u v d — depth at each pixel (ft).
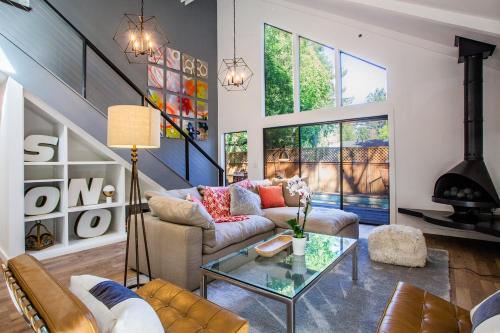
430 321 3.90
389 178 15.44
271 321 6.25
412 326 3.76
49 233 11.56
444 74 13.92
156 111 7.08
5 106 9.82
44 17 14.51
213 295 7.58
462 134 13.52
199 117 21.98
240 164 22.80
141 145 6.88
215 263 6.74
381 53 15.61
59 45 15.01
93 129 10.72
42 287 2.59
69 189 11.99
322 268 6.44
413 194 14.76
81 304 2.39
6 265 3.37
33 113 11.85
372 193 16.65
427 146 14.37
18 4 13.55
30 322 2.38
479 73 11.93
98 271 9.34
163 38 19.60
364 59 16.44
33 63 9.30
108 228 14.03
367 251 11.27
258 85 21.04
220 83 23.36
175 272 7.83
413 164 14.75
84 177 13.80
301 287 5.41
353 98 16.99
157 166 12.78
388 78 15.40
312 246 8.07
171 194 10.46
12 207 9.70
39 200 11.42
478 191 11.64
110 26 16.93
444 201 12.19
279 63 20.36
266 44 21.04
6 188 9.86
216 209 11.32
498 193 12.55
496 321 2.90
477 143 11.98
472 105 12.05
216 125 23.45
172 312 4.23
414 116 14.70
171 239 7.92
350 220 11.57
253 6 21.21
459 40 12.11
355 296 7.38
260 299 7.33
